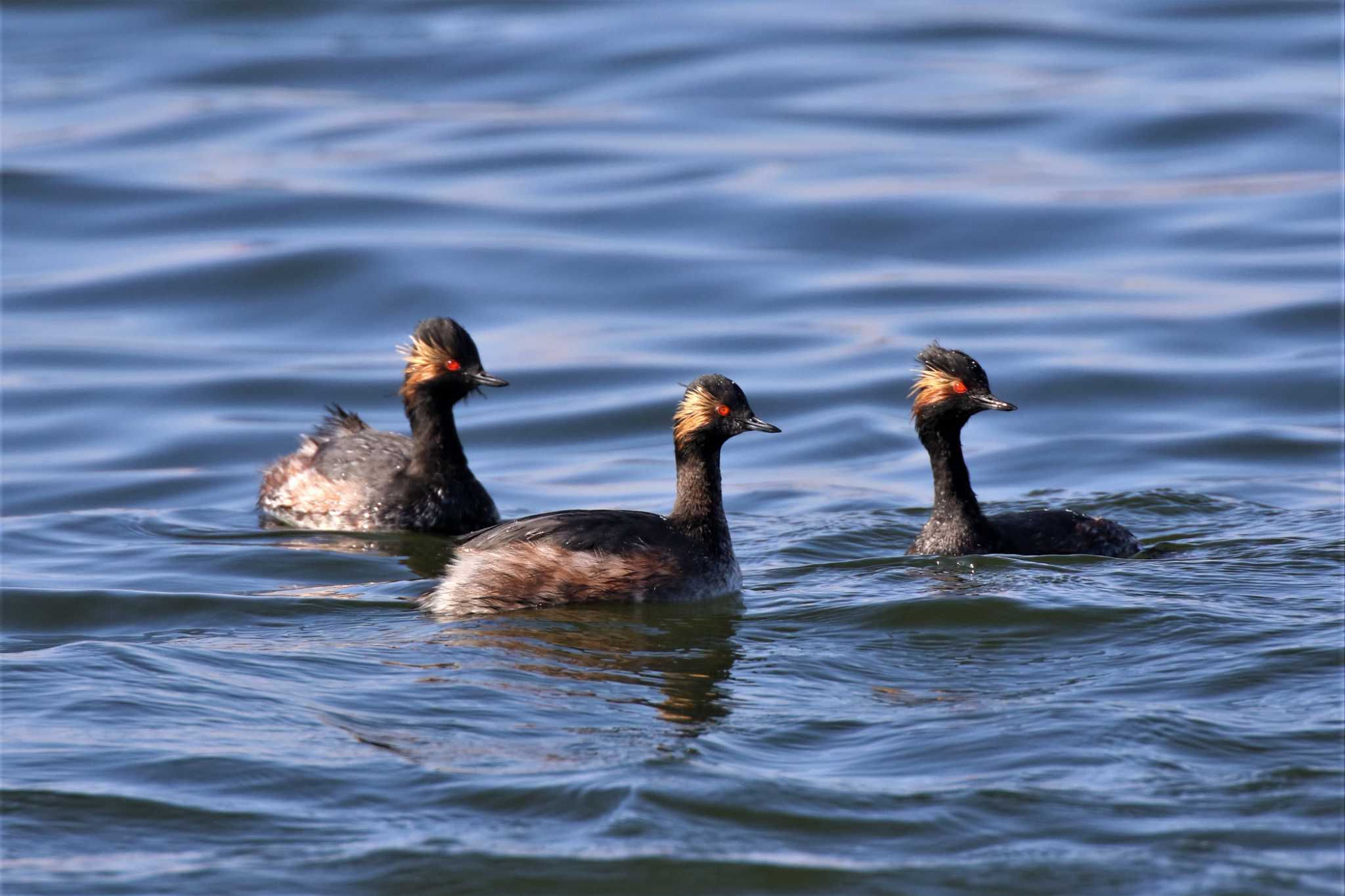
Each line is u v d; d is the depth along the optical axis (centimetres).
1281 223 2570
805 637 1120
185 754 891
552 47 3788
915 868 770
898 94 3334
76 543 1480
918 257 2527
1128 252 2512
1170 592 1187
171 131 3209
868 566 1330
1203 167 2847
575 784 849
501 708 967
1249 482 1655
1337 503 1543
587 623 1166
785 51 3684
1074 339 2166
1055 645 1080
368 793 847
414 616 1198
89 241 2592
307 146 3112
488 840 798
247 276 2436
